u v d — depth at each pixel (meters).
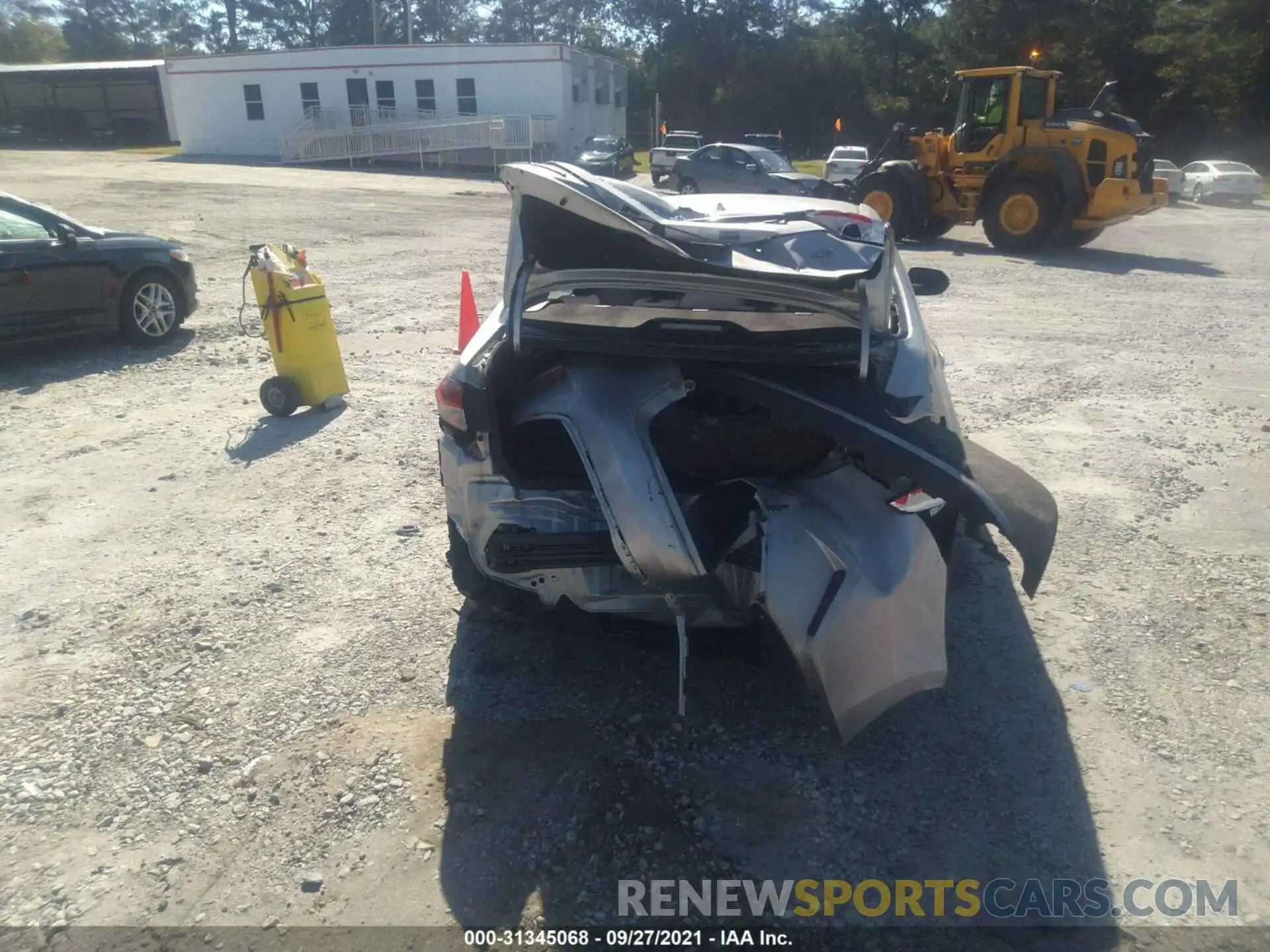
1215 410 7.21
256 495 5.64
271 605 4.36
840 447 3.20
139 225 17.39
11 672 3.86
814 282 3.07
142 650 4.00
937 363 3.88
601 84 41.53
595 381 3.21
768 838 2.95
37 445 6.48
